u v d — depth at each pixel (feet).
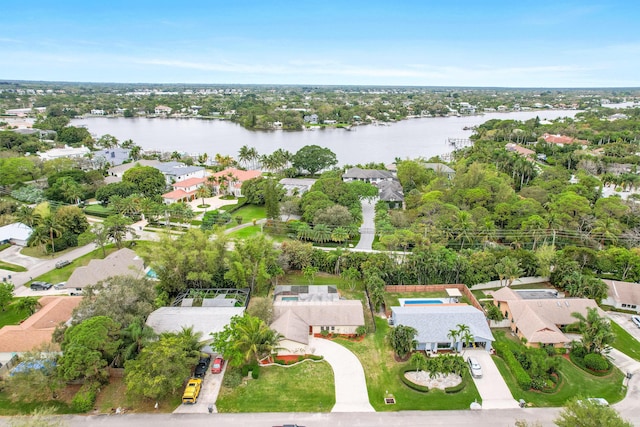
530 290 243.60
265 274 235.61
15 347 180.45
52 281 258.37
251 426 147.74
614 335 183.42
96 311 180.34
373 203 422.82
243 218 379.55
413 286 250.98
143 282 212.84
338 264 265.34
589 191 395.55
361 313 208.95
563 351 192.34
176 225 360.69
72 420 149.07
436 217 325.42
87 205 404.77
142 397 159.22
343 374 176.55
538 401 161.89
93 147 651.25
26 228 323.16
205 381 170.30
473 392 165.99
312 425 148.46
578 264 255.70
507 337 206.49
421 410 156.56
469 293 241.35
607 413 129.59
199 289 238.48
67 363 152.46
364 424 149.48
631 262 253.85
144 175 430.61
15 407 155.02
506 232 318.45
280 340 187.21
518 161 476.13
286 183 457.68
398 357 188.03
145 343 170.81
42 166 478.18
